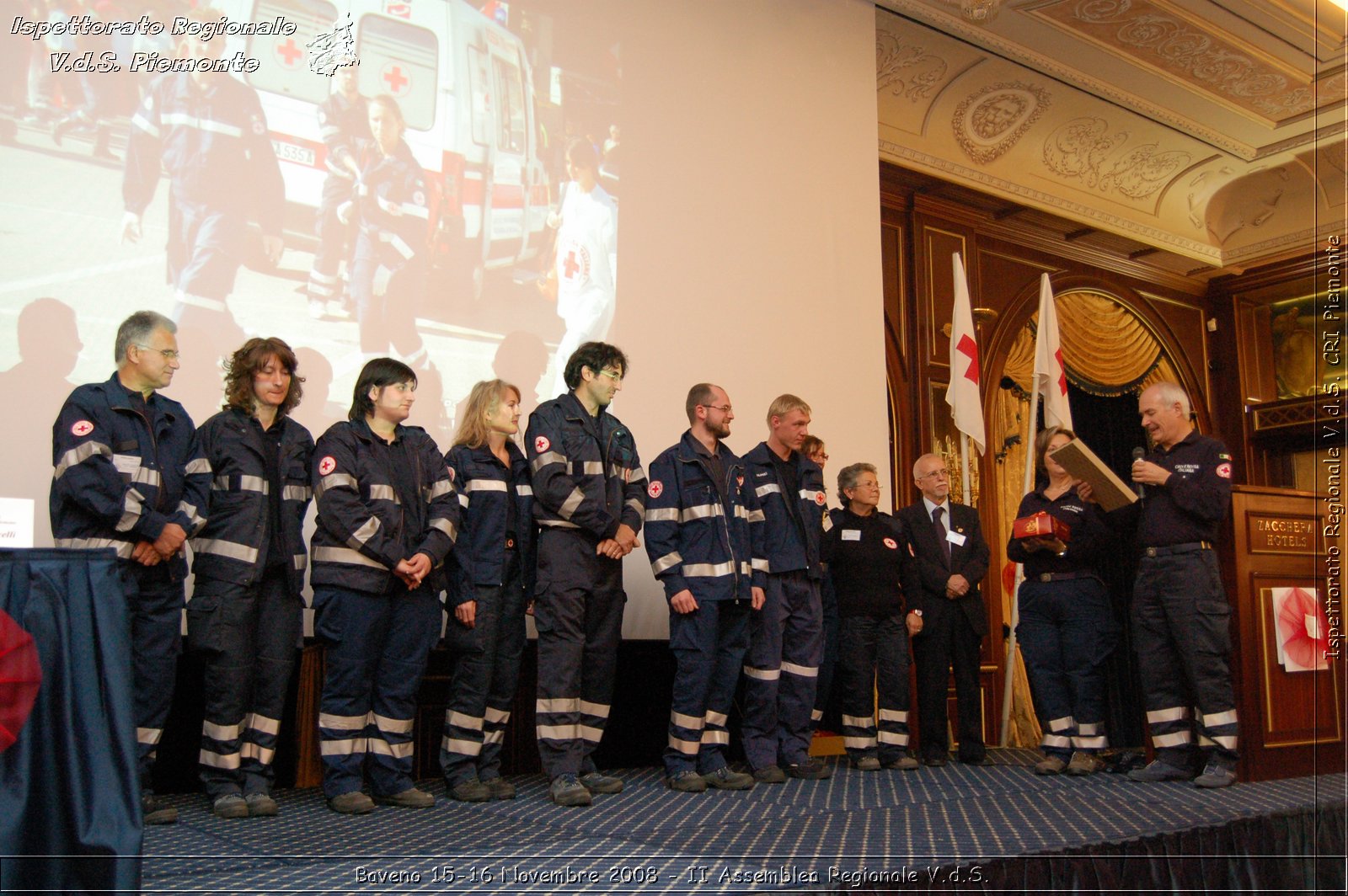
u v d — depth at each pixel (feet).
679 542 13.50
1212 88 26.27
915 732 19.39
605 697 12.99
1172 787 12.88
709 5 19.21
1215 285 33.63
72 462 9.89
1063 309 30.04
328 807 11.46
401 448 11.94
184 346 13.11
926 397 25.80
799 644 14.67
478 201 15.84
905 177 26.00
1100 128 27.40
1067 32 23.31
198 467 10.82
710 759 13.62
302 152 14.26
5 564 7.06
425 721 14.65
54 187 12.40
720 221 18.78
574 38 17.29
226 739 10.88
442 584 12.10
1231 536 13.64
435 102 15.56
